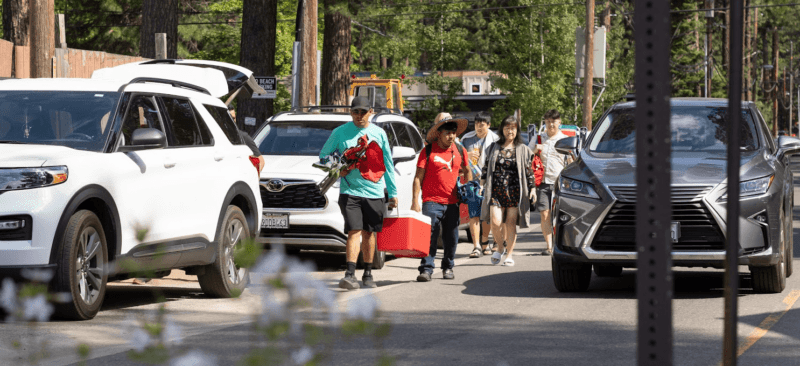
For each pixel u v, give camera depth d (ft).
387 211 53.57
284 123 67.56
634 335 36.63
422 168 55.57
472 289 51.42
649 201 9.41
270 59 104.27
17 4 122.42
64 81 43.32
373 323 10.68
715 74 367.04
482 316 41.55
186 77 59.82
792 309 43.01
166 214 42.09
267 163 61.72
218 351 32.24
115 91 42.34
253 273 10.14
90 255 37.91
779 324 38.93
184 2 245.86
